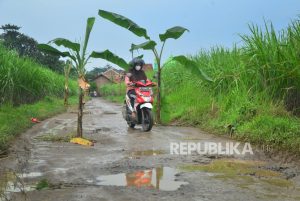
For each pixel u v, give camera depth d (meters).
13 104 14.00
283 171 5.69
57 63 45.97
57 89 23.77
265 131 7.63
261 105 9.21
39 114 13.64
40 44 8.17
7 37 49.62
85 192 4.49
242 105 9.45
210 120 10.88
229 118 9.56
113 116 15.98
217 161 6.39
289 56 8.54
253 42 9.74
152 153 7.08
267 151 7.02
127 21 11.38
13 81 13.83
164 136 9.32
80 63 8.47
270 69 9.13
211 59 13.65
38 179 5.10
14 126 9.28
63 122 12.48
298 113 8.76
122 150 7.39
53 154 6.92
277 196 4.41
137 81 10.63
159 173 5.49
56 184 4.86
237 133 8.64
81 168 5.77
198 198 4.29
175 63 17.08
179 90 15.32
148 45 11.86
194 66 11.20
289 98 8.99
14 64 14.35
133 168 5.80
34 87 16.38
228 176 5.34
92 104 30.20
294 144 6.61
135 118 10.74
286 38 9.11
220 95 11.44
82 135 9.19
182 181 5.04
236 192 4.55
